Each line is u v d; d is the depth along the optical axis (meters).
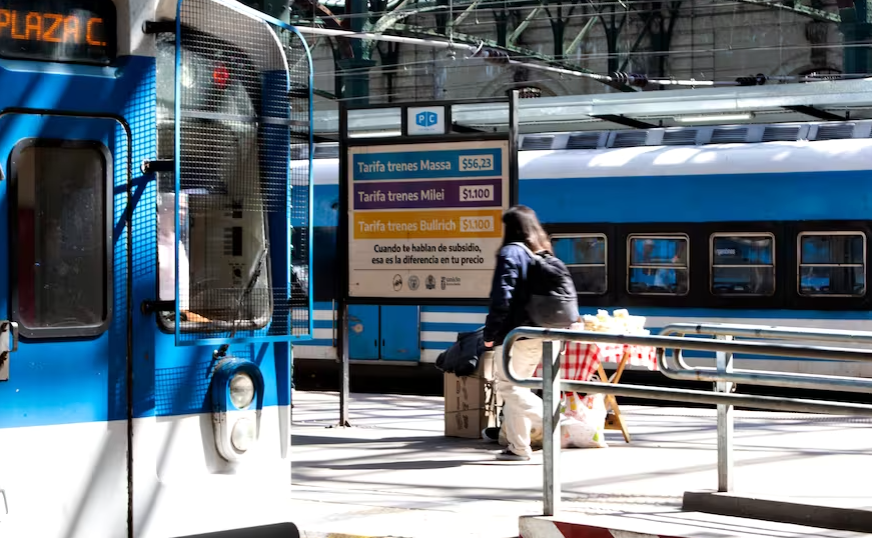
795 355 10.02
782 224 26.17
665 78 58.22
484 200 17.86
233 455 9.55
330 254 29.64
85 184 8.90
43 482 8.63
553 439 11.35
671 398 10.77
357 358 29.36
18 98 8.60
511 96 17.66
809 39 56.50
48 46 8.77
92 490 8.85
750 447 17.03
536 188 28.17
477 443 17.78
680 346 10.55
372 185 18.55
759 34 57.38
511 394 15.90
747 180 26.50
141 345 9.12
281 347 10.02
